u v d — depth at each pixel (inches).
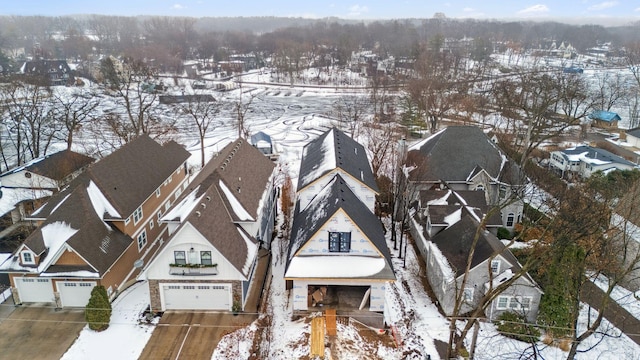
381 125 3260.3
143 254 1419.8
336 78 5615.2
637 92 3772.1
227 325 1127.0
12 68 5044.3
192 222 1101.1
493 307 1167.6
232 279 1144.2
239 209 1307.8
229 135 3132.4
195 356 1023.6
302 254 1168.8
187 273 1127.0
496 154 1743.4
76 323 1128.8
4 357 1010.7
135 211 1350.9
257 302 1214.9
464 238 1270.9
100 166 1341.0
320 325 1066.7
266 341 1077.1
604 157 2150.6
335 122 3422.7
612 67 6624.0
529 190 1801.2
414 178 1640.0
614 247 1288.1
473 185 1663.4
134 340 1072.2
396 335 1105.4
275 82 5561.0
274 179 1819.6
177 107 3907.5
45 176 1770.4
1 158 2466.8
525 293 1149.7
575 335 1005.2
